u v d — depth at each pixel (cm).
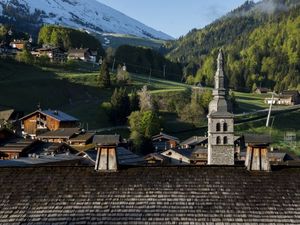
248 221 2619
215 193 2800
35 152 10425
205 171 2961
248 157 3002
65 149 10869
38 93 18062
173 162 11419
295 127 16425
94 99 18725
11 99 17038
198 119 16662
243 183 2872
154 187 2836
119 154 9869
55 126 14150
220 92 5741
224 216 2644
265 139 11450
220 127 5659
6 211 2716
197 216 2642
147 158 11131
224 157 5647
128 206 2714
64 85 19312
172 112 17512
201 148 11488
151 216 2642
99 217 2644
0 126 13188
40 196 2808
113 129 15375
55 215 2670
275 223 2609
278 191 2816
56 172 2995
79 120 15812
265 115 17650
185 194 2791
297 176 2938
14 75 19825
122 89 17888
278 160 9888
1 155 10138
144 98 16700
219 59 5806
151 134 14375
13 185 2903
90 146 11800
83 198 2778
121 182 2881
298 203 2734
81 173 2972
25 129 14425
